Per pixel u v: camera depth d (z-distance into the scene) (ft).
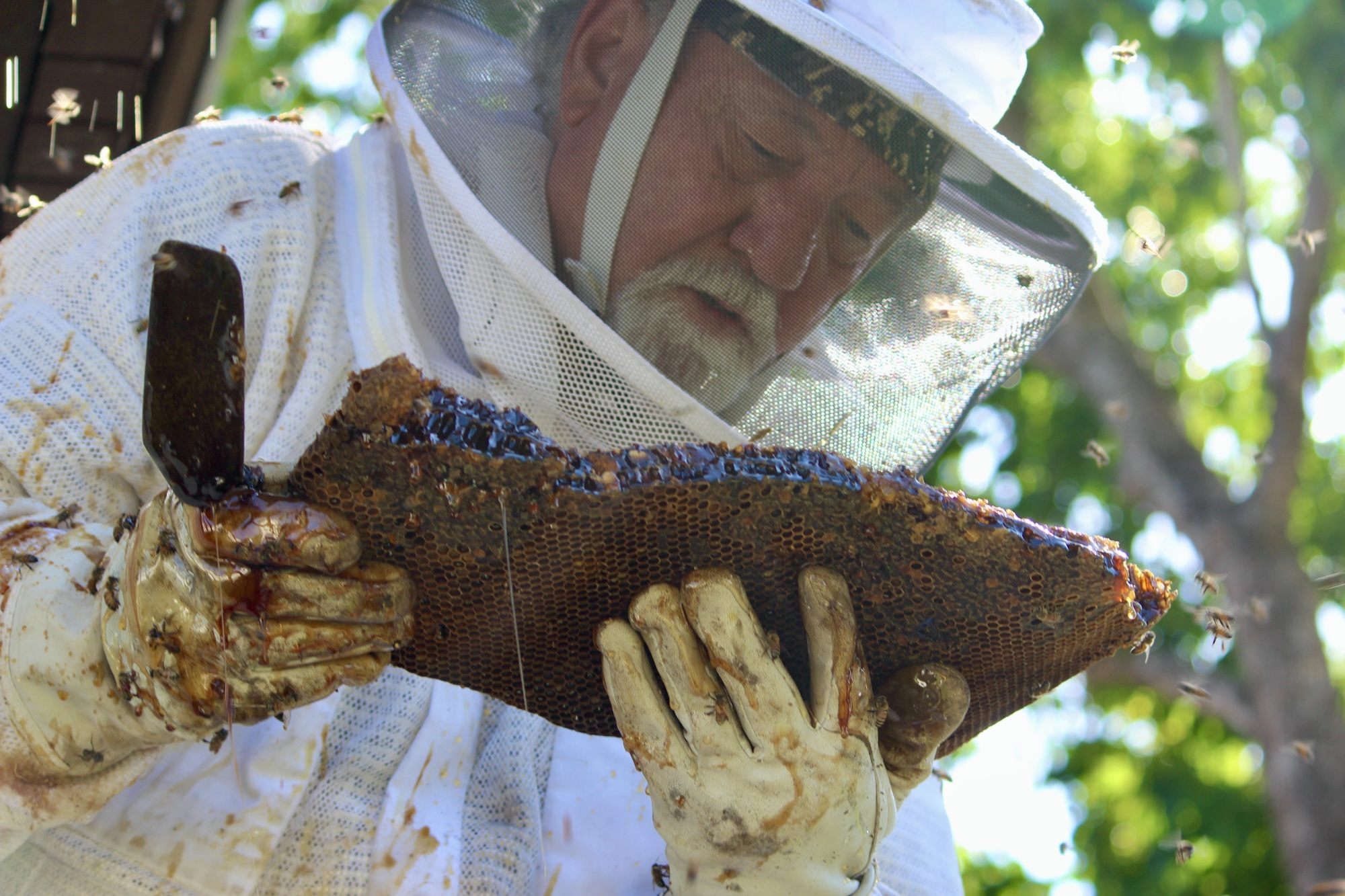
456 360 6.84
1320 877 27.37
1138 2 30.86
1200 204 38.78
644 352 6.59
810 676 5.59
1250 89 34.76
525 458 4.66
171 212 6.71
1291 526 35.91
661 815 5.21
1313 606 30.89
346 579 4.60
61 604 5.08
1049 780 38.14
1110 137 38.99
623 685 5.11
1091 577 5.08
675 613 5.01
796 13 6.19
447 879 5.68
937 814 7.19
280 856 5.64
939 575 5.17
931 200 6.71
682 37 6.37
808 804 5.04
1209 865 33.94
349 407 4.52
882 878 6.53
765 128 6.39
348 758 5.93
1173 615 33.42
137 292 6.44
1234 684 31.60
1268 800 29.58
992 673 5.61
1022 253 7.02
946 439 7.75
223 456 4.33
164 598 4.56
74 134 12.16
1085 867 35.88
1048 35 31.91
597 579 5.10
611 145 6.46
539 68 6.68
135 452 6.13
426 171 6.55
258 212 6.77
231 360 4.24
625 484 4.78
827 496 4.94
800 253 6.60
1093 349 34.68
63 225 6.76
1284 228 40.78
